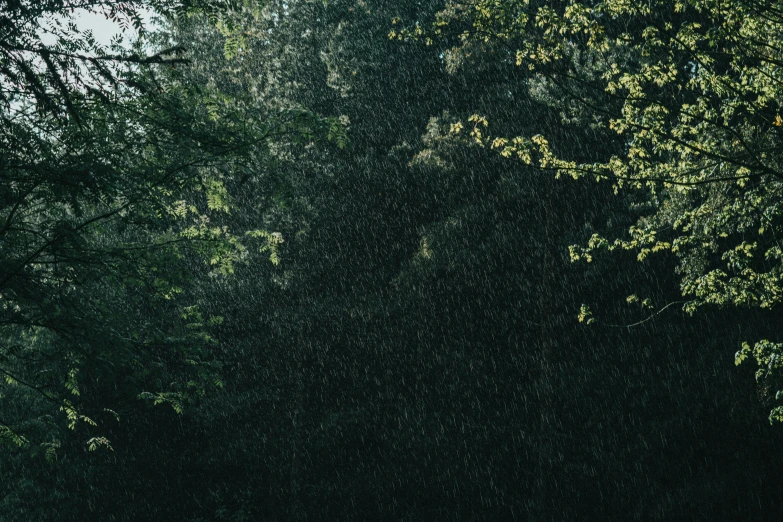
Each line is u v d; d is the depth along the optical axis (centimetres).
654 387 1919
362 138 2611
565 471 1878
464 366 2348
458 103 2684
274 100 2170
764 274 1150
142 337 1288
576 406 2030
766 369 1080
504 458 2156
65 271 942
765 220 1123
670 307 2047
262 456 2564
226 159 1082
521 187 2203
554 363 2202
